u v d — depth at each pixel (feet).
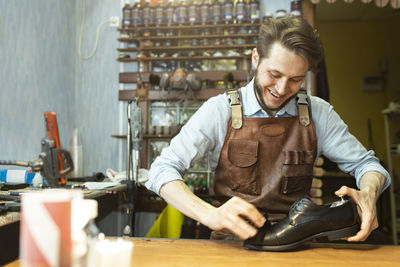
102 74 11.41
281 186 4.03
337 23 17.08
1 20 7.45
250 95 4.09
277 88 3.30
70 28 10.91
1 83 7.41
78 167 9.02
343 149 4.22
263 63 3.31
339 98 16.96
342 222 3.06
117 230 7.06
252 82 4.13
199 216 3.12
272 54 3.15
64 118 10.39
